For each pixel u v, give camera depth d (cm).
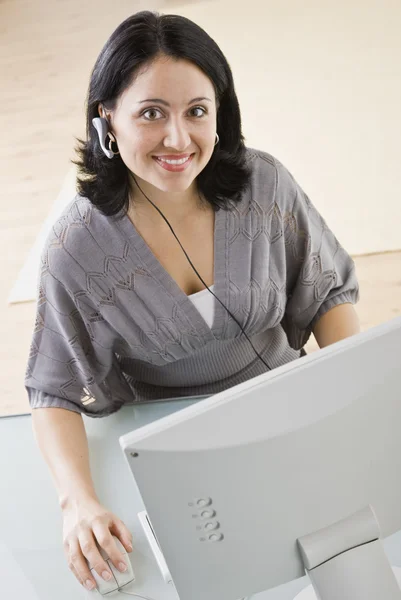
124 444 78
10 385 266
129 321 138
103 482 130
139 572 115
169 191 122
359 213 302
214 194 133
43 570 119
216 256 136
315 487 84
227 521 84
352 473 85
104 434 139
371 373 81
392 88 367
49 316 137
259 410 79
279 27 450
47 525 126
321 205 310
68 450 133
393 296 266
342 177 321
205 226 136
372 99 363
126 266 133
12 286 310
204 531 85
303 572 93
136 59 112
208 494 81
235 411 79
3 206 360
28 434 142
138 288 134
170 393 153
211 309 138
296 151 342
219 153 130
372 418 82
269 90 391
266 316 145
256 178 137
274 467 81
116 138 121
